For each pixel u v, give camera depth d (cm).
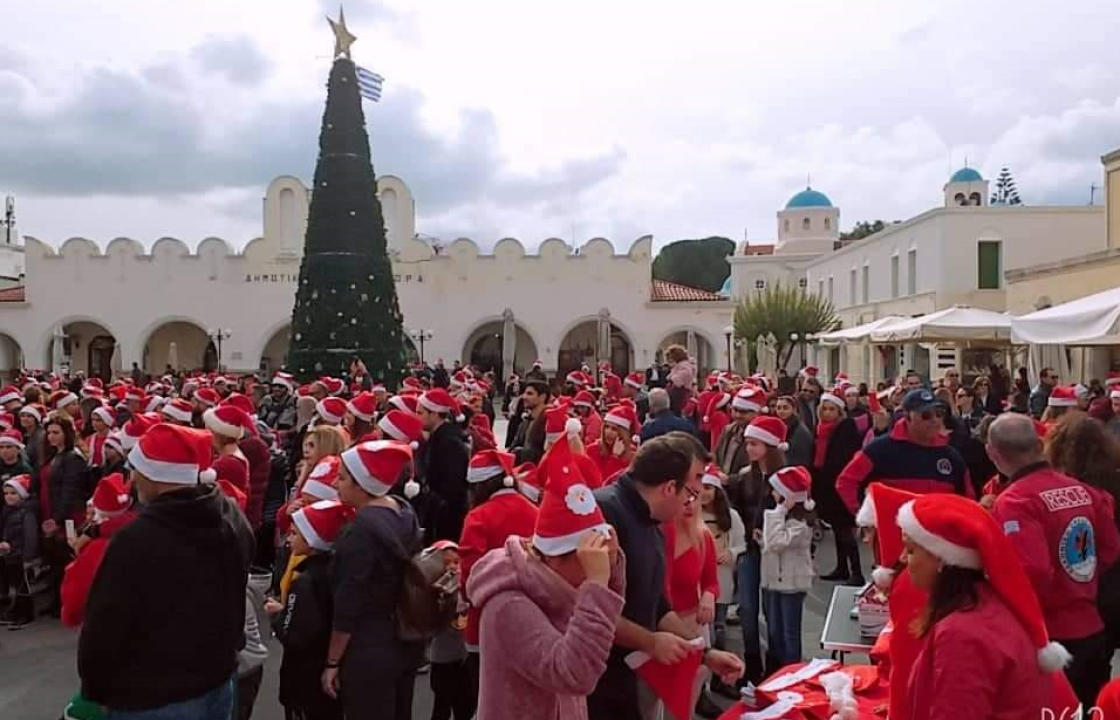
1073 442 524
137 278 4497
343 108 2180
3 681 736
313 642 476
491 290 4553
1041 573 442
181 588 376
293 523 514
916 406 679
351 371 1912
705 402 1497
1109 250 2447
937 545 312
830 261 5534
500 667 311
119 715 370
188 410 977
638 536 405
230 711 402
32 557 896
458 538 806
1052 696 314
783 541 664
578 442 566
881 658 464
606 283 4556
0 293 4738
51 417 938
